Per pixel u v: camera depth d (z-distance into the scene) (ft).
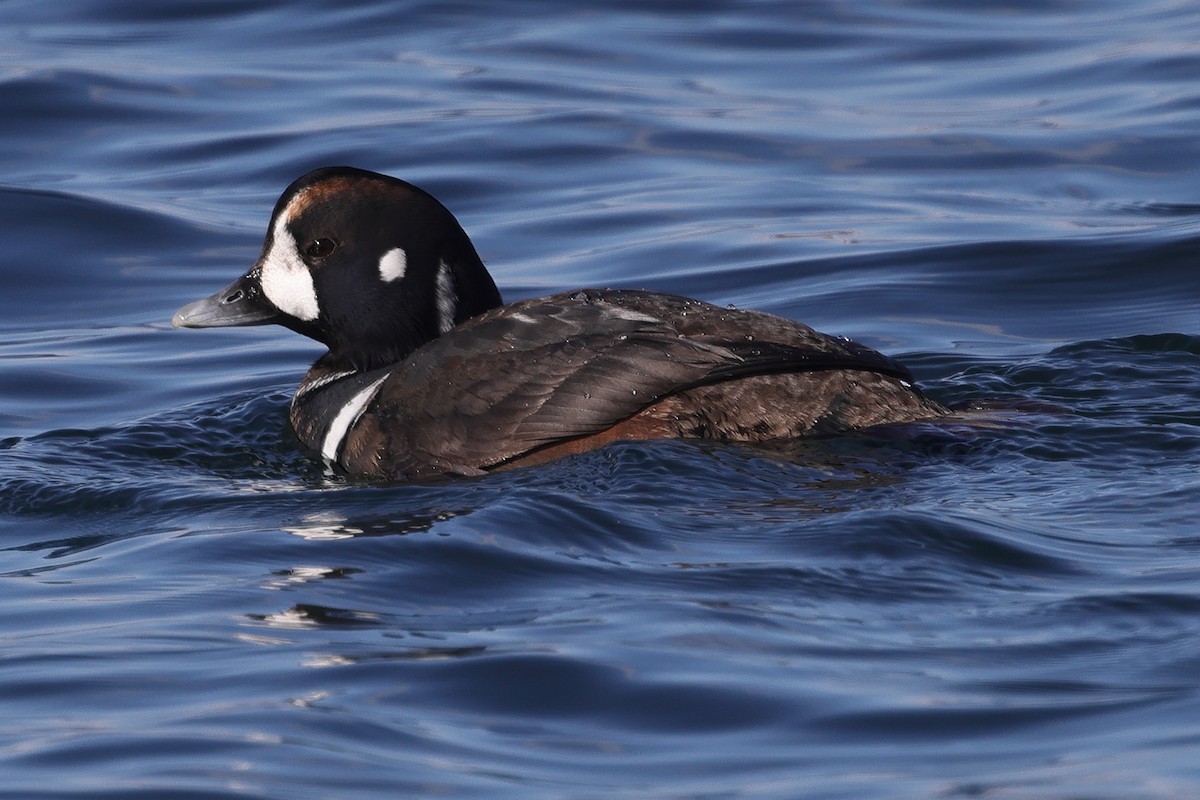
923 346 47.42
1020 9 79.77
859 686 24.61
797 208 58.75
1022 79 70.49
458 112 67.26
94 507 36.06
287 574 30.40
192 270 55.47
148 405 45.65
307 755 22.90
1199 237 53.42
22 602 29.78
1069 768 21.90
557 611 27.89
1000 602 27.71
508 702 24.49
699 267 53.98
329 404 39.99
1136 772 21.62
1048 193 59.47
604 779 22.20
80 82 69.87
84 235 57.67
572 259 55.01
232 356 49.93
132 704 24.81
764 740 23.18
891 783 21.79
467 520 32.01
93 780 22.25
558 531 31.35
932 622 26.99
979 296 51.03
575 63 73.00
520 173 62.03
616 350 35.81
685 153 63.77
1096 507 31.65
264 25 77.87
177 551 32.09
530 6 80.33
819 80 71.41
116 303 53.62
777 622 26.99
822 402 35.42
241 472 38.73
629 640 26.37
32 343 50.62
